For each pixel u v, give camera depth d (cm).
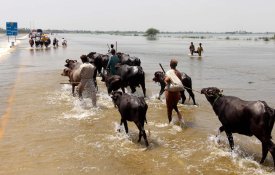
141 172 723
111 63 1530
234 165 761
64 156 802
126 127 933
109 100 1355
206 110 1222
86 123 1056
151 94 1492
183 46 6756
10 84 1723
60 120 1084
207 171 731
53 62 2866
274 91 1609
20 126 1018
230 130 809
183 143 896
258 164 764
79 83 1289
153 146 873
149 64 2852
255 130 727
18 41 7550
